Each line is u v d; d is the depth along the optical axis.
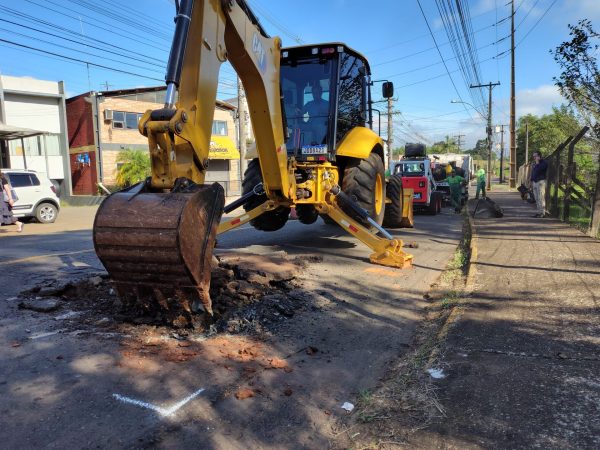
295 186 7.17
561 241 8.91
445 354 3.86
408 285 6.33
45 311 4.79
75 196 27.44
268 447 2.71
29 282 6.01
